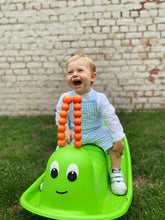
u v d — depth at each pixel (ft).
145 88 14.07
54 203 4.26
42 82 14.65
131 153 8.32
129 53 13.79
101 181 5.03
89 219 3.99
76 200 4.23
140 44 13.65
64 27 13.91
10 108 15.16
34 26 14.08
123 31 13.61
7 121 13.70
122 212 4.32
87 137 5.78
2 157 8.65
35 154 8.79
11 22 14.19
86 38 13.88
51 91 14.69
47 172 4.46
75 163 4.29
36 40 14.23
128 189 5.05
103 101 5.61
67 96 4.78
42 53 14.33
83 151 4.58
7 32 14.33
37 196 5.04
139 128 10.88
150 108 14.24
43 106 14.90
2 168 7.60
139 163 7.60
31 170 7.44
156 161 7.72
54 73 14.47
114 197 5.16
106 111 5.55
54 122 13.12
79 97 4.62
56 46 14.16
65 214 4.09
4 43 14.48
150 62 13.78
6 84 14.93
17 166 7.77
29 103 14.97
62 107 4.72
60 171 4.27
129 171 5.72
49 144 9.79
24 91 14.88
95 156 5.48
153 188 6.07
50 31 14.03
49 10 13.80
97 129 5.88
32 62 14.49
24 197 4.63
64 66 14.32
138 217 5.01
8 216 5.19
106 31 13.69
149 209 5.28
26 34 14.21
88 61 5.61
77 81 5.51
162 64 13.75
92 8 13.53
